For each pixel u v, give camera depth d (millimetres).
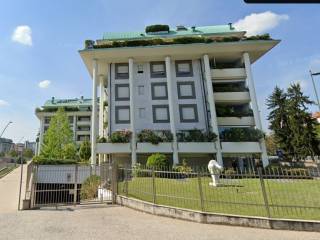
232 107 31375
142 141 26922
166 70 29609
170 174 9992
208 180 11391
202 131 28844
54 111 67312
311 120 36094
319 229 6465
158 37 32812
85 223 7578
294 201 9125
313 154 34875
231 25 35406
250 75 28750
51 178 13961
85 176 14891
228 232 6523
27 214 9008
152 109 29875
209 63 30531
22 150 12039
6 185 20078
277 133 38000
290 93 38469
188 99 30188
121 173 11828
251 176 7879
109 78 30656
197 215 7664
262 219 6953
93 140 27219
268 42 27906
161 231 6660
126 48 28062
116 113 29609
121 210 9664
